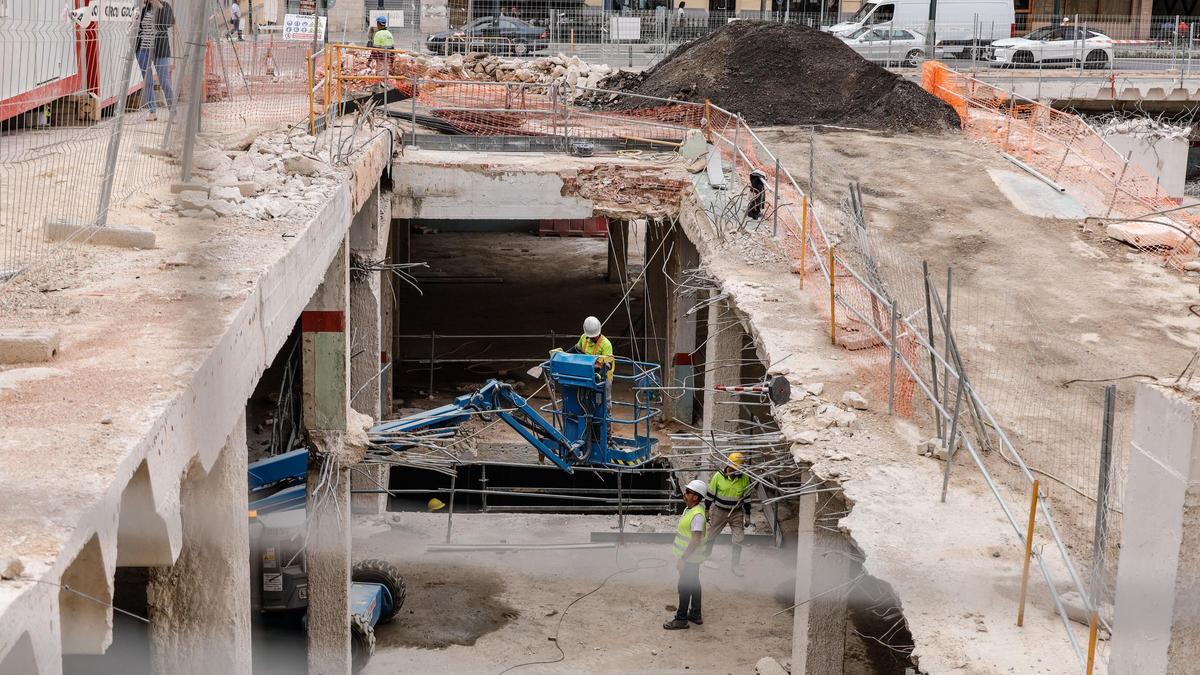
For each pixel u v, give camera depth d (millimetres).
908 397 10164
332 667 12844
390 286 20906
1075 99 32094
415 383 22953
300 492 13008
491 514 17797
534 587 15406
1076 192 18328
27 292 8172
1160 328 12828
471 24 36906
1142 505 5617
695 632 14203
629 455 15641
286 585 12914
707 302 13320
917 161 20062
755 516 17438
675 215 19062
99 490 5082
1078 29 37531
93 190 11117
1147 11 43188
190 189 11242
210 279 8383
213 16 18094
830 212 16625
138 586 12805
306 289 10328
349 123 17422
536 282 29781
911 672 11016
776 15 40156
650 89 25672
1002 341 12258
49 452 5445
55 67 13227
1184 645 5383
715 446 10070
